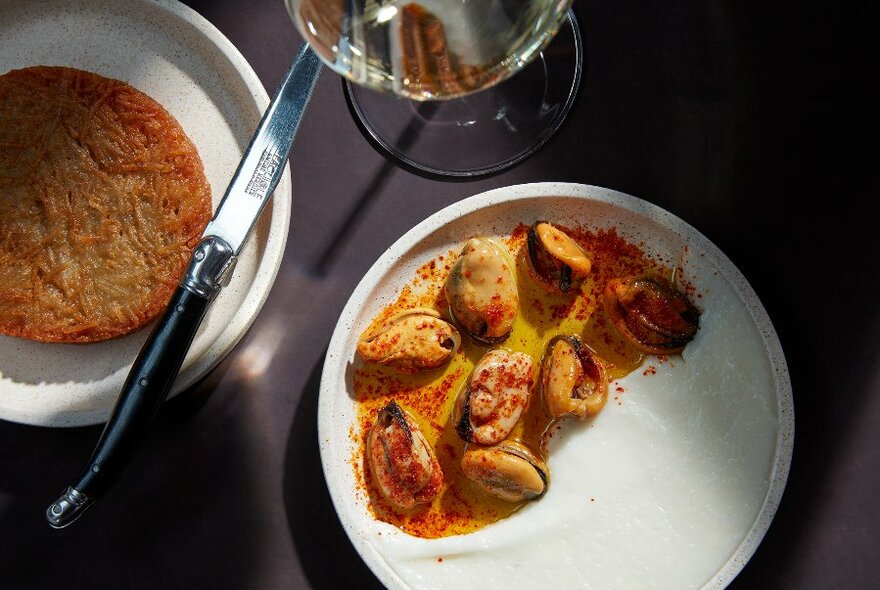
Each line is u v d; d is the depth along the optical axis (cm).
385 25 36
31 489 46
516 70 38
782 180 45
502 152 46
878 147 45
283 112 42
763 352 43
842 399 44
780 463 42
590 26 46
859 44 45
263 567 45
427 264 45
